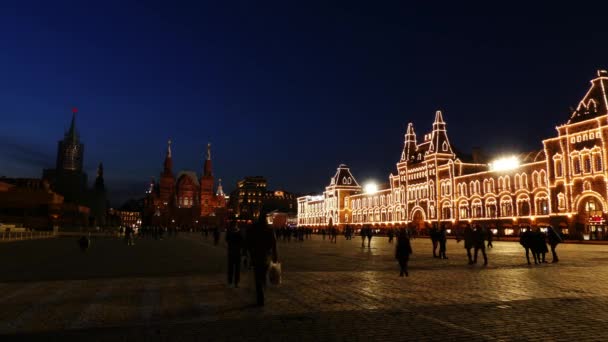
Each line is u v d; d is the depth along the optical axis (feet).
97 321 32.35
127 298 42.24
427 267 73.31
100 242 196.44
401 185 376.48
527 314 34.47
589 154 213.25
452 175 311.06
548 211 236.43
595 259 90.27
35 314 34.86
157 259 92.99
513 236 252.62
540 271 66.54
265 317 33.53
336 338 27.50
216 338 27.53
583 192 214.48
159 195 651.66
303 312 35.37
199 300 41.01
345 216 482.69
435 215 325.83
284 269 69.77
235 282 49.67
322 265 77.41
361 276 59.88
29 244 167.94
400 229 61.31
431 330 29.50
